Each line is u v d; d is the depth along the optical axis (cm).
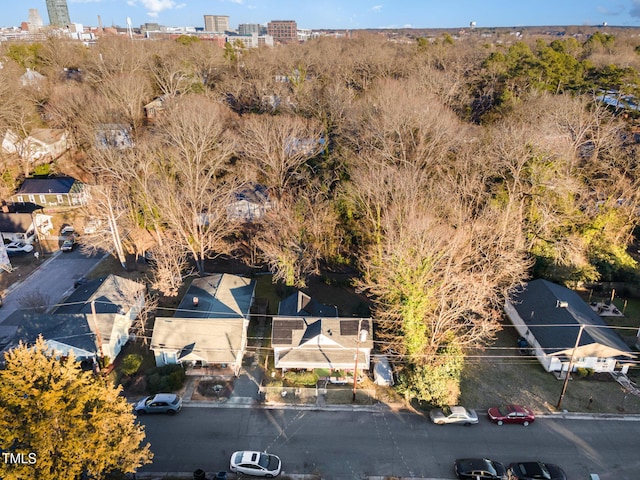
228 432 2983
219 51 10244
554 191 4531
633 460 2819
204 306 3856
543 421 3094
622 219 4831
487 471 2641
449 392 3139
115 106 6481
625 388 3381
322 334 3416
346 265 4912
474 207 4638
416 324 3269
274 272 4659
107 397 2236
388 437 2970
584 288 4519
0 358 3353
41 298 4097
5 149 6762
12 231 5362
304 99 6969
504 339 3925
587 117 5366
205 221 5269
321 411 3166
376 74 8500
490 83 7238
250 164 5297
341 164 5241
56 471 1944
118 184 5206
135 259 5106
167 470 2711
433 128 4938
